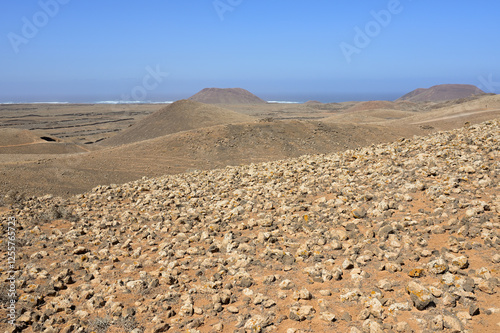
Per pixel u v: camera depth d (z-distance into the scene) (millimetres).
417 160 15188
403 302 6391
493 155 13617
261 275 8227
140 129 108188
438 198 10500
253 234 10680
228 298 7273
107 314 7172
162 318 6957
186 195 16859
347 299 6727
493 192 10305
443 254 7676
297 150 59781
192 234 11492
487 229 8328
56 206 16156
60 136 119250
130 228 12625
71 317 7133
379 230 9242
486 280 6480
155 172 46625
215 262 9102
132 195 18031
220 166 51062
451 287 6488
